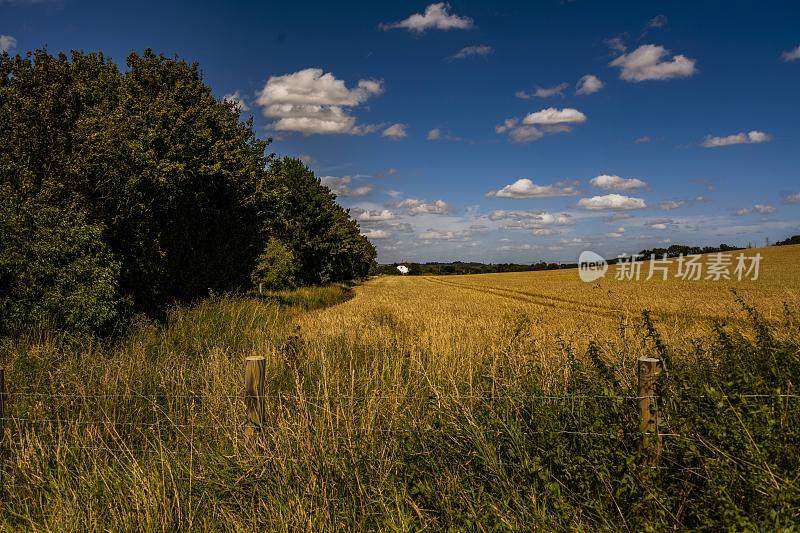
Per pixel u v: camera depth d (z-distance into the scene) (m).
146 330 11.01
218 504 4.18
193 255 20.38
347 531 3.79
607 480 3.77
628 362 5.73
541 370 6.12
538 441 4.35
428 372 7.27
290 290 37.28
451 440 4.76
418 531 3.64
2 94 13.37
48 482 4.55
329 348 9.38
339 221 66.38
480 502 3.91
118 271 11.20
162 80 20.83
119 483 4.40
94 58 18.14
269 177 25.64
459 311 26.45
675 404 4.31
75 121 13.72
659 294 40.28
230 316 13.40
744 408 4.01
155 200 15.42
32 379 7.00
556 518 3.63
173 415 5.88
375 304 33.44
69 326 9.70
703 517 3.36
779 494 3.18
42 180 12.28
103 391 6.26
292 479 4.27
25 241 9.98
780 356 5.20
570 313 24.61
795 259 79.69
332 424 4.82
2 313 9.46
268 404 5.40
